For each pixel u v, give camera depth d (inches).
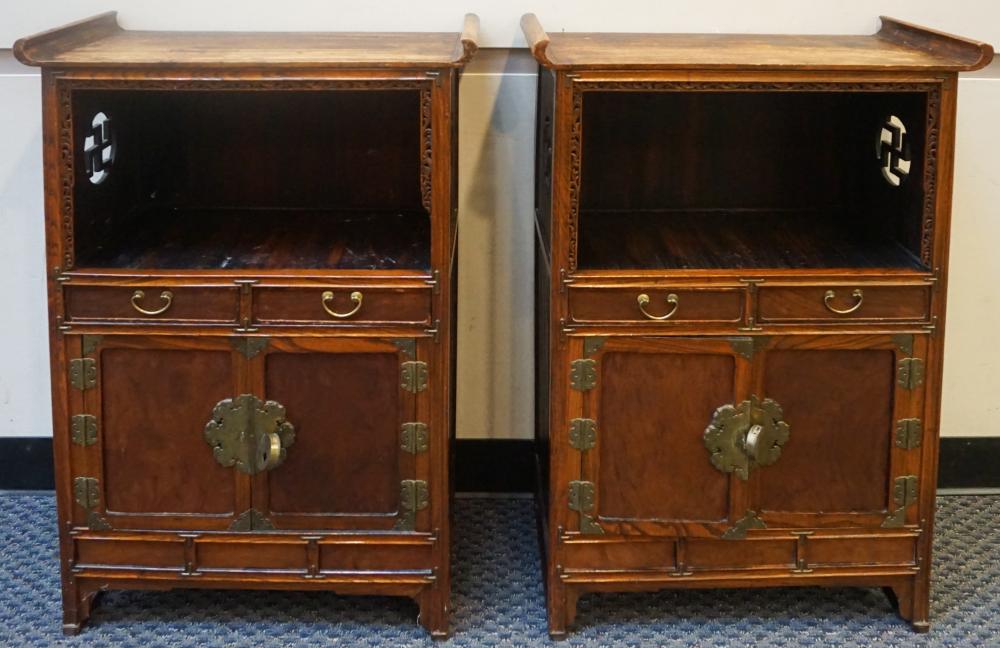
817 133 112.9
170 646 99.0
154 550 99.6
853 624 103.0
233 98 111.9
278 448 97.0
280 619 103.1
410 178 113.8
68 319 95.6
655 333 95.9
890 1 112.4
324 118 112.4
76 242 96.6
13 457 122.5
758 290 95.3
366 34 110.2
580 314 95.7
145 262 97.7
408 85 91.4
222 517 99.0
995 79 115.0
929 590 102.7
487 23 112.5
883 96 105.9
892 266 97.0
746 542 99.9
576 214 94.0
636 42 104.9
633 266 97.2
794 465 98.8
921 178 96.3
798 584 100.7
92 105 99.2
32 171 116.3
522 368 121.4
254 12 112.3
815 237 105.5
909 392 97.8
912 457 99.0
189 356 96.5
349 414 97.7
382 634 101.3
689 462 98.3
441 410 97.3
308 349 96.1
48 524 117.6
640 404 97.4
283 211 113.9
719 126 112.7
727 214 113.5
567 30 112.7
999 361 121.4
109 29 107.7
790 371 97.1
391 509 99.3
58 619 102.6
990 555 112.7
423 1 112.3
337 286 95.0
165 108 111.9
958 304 120.0
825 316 96.0
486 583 108.8
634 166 113.4
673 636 101.2
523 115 115.6
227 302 95.4
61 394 97.0
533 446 122.3
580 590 100.3
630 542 99.7
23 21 111.7
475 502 122.9
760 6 112.5
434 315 95.6
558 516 99.0
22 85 114.4
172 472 98.5
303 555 99.7
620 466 98.4
